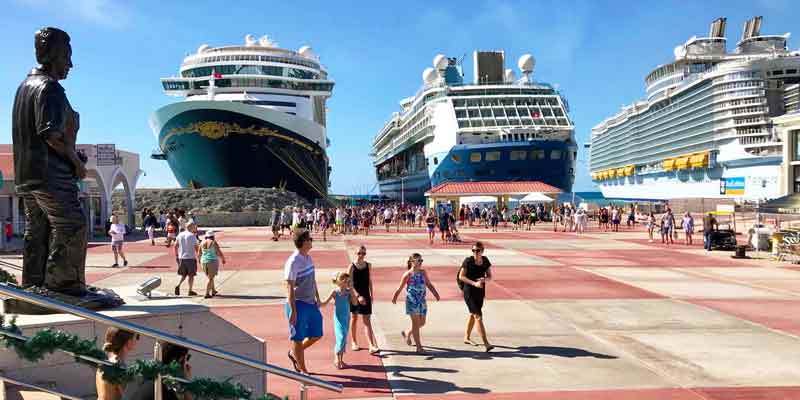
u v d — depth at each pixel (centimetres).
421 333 823
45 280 486
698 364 669
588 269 1560
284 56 6156
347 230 3444
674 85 7656
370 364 673
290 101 5997
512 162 5750
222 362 502
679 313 966
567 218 3509
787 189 2675
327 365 668
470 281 734
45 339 321
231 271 1512
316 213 3312
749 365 665
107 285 1267
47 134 471
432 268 1584
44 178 477
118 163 3259
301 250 605
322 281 1338
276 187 5612
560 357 700
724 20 8050
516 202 4916
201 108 5006
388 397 564
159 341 360
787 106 6094
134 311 479
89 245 2397
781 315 950
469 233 3209
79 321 452
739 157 6172
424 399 557
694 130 7000
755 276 1428
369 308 723
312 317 606
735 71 6303
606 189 10331
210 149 5194
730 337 800
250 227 4056
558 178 5834
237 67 5891
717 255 1964
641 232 3306
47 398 432
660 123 7912
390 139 9781
